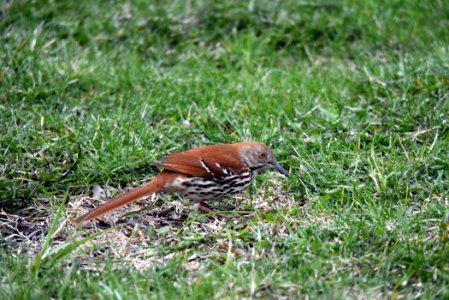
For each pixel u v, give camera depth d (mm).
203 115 12664
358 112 12695
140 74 14219
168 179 10047
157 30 15875
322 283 8258
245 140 12117
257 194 10953
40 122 12258
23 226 9984
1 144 11547
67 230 9805
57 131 12227
